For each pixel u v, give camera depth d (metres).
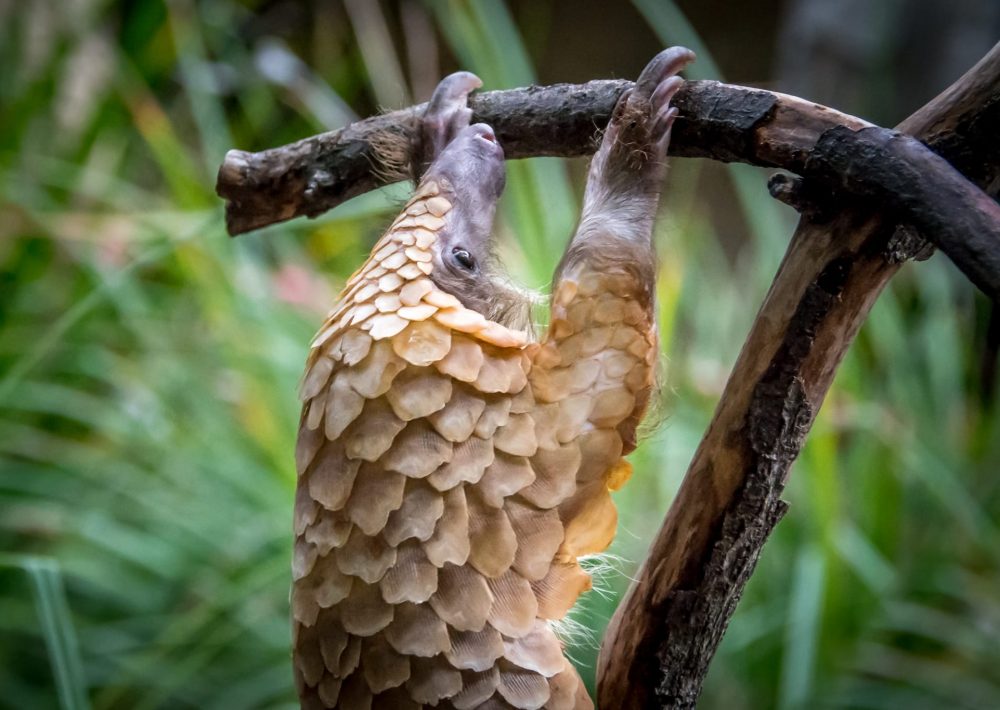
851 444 3.45
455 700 1.89
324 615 1.91
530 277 2.73
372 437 1.90
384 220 2.09
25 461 3.49
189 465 3.37
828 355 1.89
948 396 3.52
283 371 3.24
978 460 3.56
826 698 2.91
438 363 1.91
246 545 3.19
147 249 3.43
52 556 3.30
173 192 3.94
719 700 2.97
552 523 1.90
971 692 3.08
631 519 2.84
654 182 1.94
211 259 3.39
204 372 3.56
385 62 4.13
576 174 3.07
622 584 2.65
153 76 4.24
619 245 1.93
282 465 3.14
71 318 2.73
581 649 2.55
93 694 3.16
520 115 2.00
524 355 1.92
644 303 1.93
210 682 3.11
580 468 1.91
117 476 3.38
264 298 3.45
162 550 3.22
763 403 1.90
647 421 1.95
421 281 1.92
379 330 1.91
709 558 1.92
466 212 1.96
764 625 2.98
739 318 3.48
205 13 4.68
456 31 3.35
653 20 3.15
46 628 2.26
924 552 3.36
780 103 1.91
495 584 1.90
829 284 1.88
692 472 1.92
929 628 3.19
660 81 1.94
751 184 3.33
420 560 1.90
